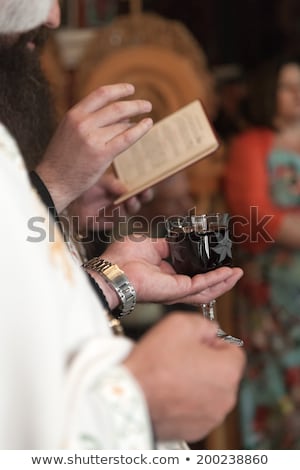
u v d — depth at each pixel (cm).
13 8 98
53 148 132
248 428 321
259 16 404
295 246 311
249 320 319
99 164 131
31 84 143
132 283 127
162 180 161
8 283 75
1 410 74
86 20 338
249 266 317
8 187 78
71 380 75
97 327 81
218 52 394
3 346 75
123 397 77
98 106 134
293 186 314
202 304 135
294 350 315
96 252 166
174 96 310
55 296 77
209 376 83
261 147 318
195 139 160
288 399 318
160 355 83
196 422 83
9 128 139
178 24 314
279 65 325
